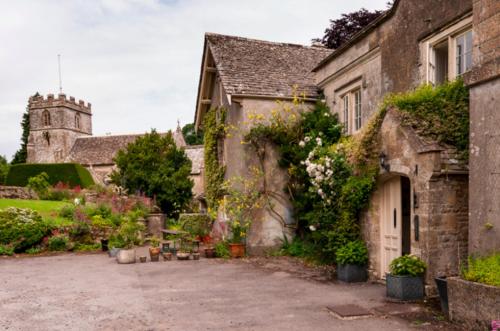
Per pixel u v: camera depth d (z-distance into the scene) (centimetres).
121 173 2647
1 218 1367
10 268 1082
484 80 549
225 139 1468
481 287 490
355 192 855
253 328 548
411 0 923
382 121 802
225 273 965
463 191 686
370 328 533
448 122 707
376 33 1068
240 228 1232
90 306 680
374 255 838
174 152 2702
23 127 6312
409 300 659
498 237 525
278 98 1310
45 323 589
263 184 1264
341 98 1295
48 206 1894
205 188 1630
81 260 1227
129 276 948
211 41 1457
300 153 1201
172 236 1798
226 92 1256
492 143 538
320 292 746
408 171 719
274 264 1079
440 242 668
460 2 774
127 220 1622
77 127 5866
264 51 1508
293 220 1284
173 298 727
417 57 904
